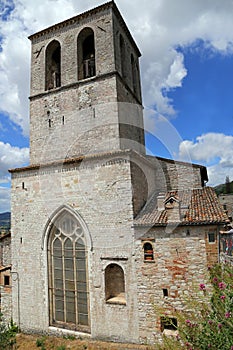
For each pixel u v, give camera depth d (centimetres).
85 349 1248
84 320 1403
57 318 1478
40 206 1577
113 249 1359
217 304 609
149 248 1311
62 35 1900
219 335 516
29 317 1512
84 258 1438
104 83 1673
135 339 1252
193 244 1233
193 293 1184
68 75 1812
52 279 1517
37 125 1830
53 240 1544
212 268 1058
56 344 1332
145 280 1283
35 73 1942
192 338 568
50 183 1567
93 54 1916
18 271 1588
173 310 1205
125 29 1980
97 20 1794
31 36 1998
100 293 1357
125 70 1919
